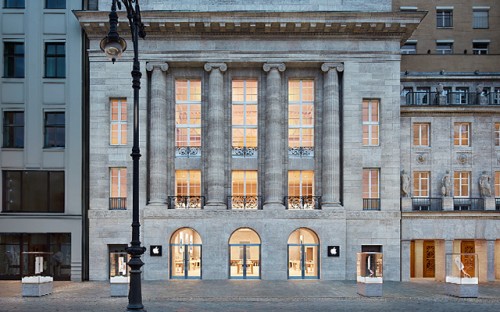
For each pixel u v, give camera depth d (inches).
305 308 809.5
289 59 1197.7
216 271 1167.0
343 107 1204.5
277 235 1173.1
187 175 1227.2
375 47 1203.2
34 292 918.4
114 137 1209.4
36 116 1205.1
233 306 827.4
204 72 1230.3
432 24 1501.0
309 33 1195.9
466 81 1416.1
